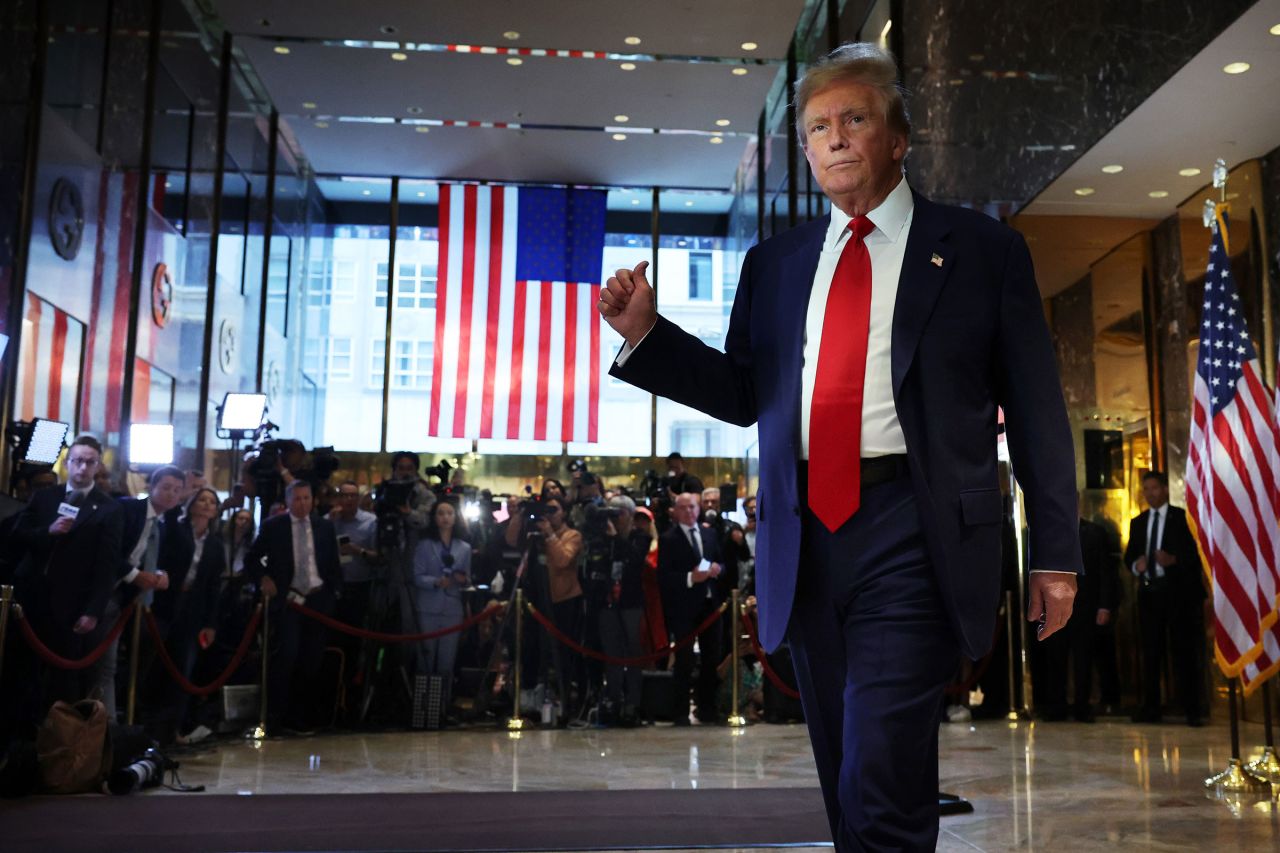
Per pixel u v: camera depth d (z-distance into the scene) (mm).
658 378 1795
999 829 3893
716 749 6488
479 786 5012
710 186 14000
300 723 7441
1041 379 1661
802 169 10242
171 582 6426
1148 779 5152
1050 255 8445
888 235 1718
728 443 13977
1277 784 4918
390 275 14156
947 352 1636
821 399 1658
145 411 9133
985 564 1583
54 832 3885
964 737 7094
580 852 3471
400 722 7941
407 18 10039
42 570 5316
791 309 1763
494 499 11062
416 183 13945
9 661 5016
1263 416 5258
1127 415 8516
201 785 5047
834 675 1662
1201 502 5355
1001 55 7203
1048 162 7762
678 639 8055
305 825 3986
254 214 11797
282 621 7332
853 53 1769
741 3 9672
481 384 13289
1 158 7328
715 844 3561
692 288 14461
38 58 7461
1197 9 5996
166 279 9477
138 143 8914
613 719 7898
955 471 1590
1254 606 5098
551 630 7777
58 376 7762
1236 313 5438
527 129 12391
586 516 8219
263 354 12133
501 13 9898
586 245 13797
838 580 1614
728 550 8562
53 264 7629
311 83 11414
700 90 11375
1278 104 6930
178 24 9641
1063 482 1616
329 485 9102
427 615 7816
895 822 1468
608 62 10812
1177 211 8375
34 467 6418
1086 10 6527
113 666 5750
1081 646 8359
